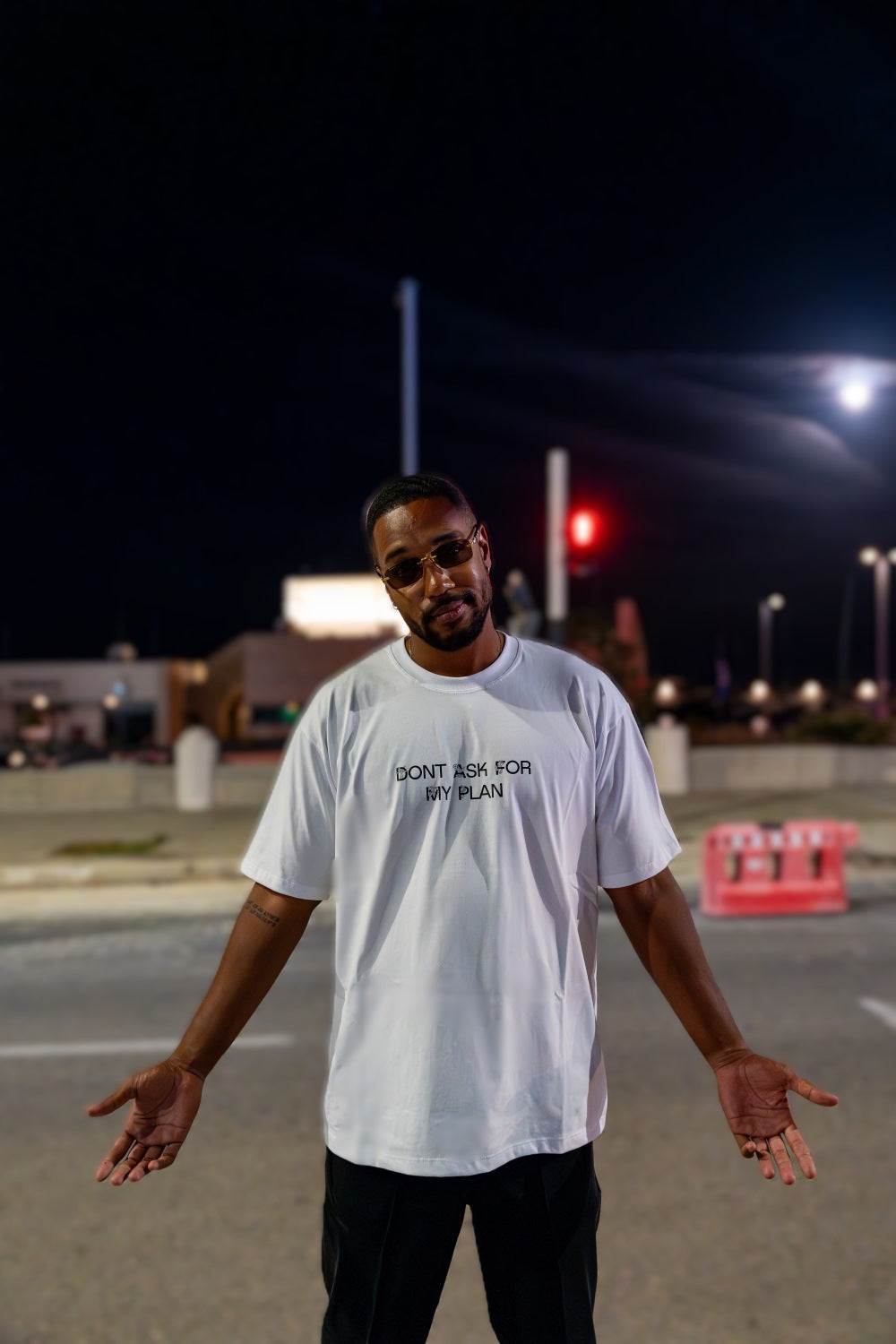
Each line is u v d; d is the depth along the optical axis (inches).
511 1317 65.2
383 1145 64.4
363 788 65.6
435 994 63.8
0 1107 179.9
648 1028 216.7
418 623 65.4
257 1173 151.6
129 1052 210.2
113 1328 114.1
